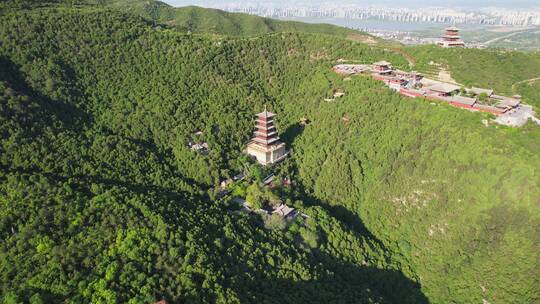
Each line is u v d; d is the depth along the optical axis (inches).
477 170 5201.8
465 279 4810.5
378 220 5708.7
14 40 6535.4
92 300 3289.9
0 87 5585.6
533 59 7583.7
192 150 6087.6
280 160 6481.3
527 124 5585.6
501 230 4803.2
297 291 4047.7
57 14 7401.6
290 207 5319.9
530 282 4434.1
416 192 5600.4
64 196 4320.9
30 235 3794.3
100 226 4047.7
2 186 4367.6
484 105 6023.6
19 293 3240.7
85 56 7057.1
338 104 7086.6
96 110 6417.3
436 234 5251.0
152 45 7869.1
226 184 5757.9
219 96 7317.9
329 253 4837.6
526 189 4776.1
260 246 4439.0
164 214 4350.4
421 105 6245.1
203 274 3690.9
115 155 5615.2
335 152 6422.2
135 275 3528.5
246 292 3703.3
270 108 7445.9
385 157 6092.5
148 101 6796.3
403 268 5123.0
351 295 4244.6
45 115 5718.5
